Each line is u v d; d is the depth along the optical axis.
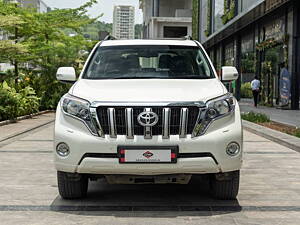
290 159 9.30
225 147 5.34
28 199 6.08
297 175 7.75
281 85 23.48
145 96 5.47
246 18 26.44
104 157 5.29
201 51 7.12
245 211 5.55
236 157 5.41
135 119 5.32
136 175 5.41
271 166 8.54
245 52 33.03
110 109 5.31
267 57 27.34
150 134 5.26
